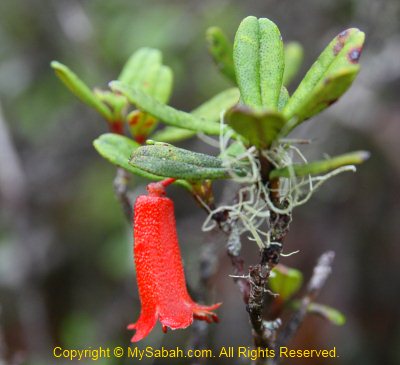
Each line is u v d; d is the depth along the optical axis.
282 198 0.07
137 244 0.07
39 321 0.19
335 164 0.06
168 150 0.06
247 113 0.05
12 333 0.19
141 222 0.07
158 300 0.07
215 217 0.08
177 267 0.07
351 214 0.20
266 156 0.06
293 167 0.06
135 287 0.19
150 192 0.07
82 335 0.19
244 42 0.07
